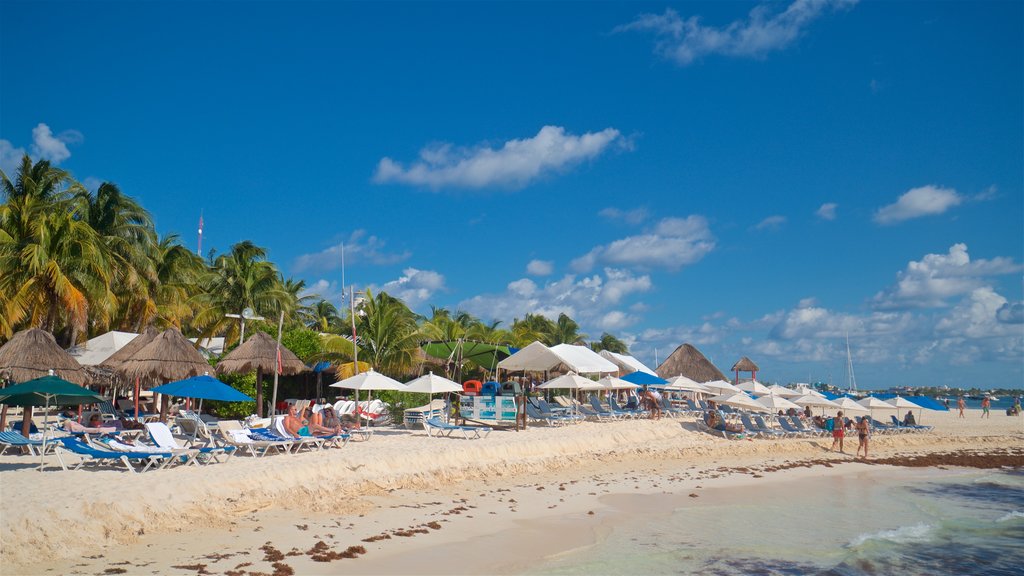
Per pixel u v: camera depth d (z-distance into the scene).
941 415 54.72
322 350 29.45
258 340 22.41
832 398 37.41
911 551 13.21
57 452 13.55
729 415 34.25
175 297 37.88
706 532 14.05
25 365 17.78
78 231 29.89
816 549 13.00
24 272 28.16
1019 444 32.88
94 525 10.68
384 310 31.72
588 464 22.11
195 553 10.32
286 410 27.58
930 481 22.41
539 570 10.91
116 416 21.67
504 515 14.57
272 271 41.59
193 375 20.81
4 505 10.58
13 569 9.12
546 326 76.50
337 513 13.48
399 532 12.47
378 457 17.23
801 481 21.34
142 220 36.72
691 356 43.56
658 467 22.55
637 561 11.66
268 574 9.63
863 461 26.41
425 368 35.44
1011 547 13.73
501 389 30.62
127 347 22.08
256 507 13.19
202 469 14.55
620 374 35.34
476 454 19.78
